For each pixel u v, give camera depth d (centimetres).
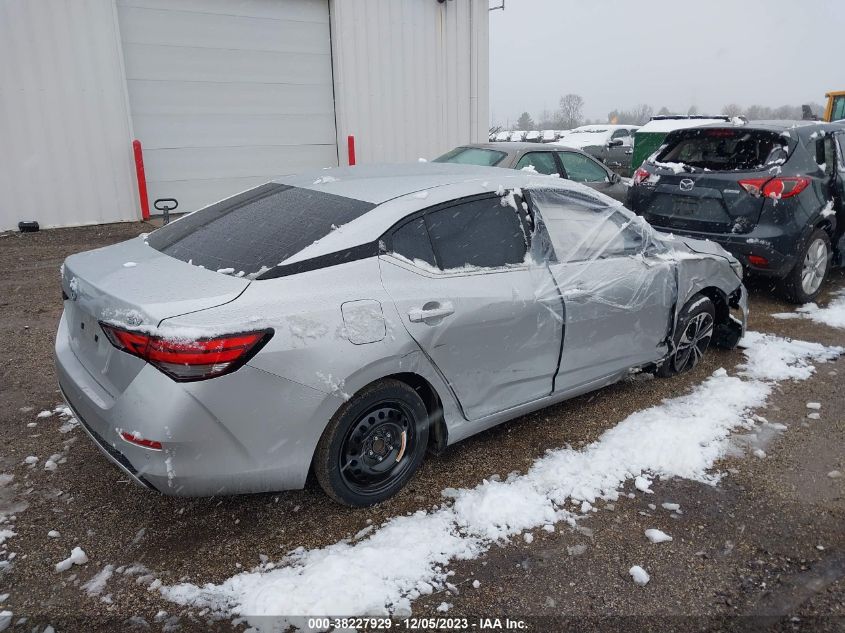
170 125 1021
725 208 585
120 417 254
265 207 341
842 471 348
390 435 307
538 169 763
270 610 245
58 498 313
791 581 269
